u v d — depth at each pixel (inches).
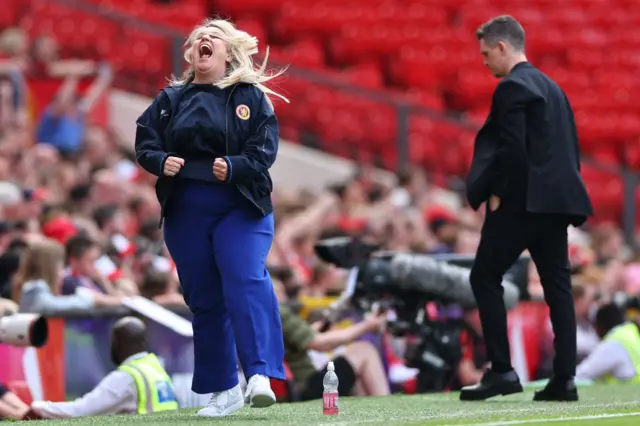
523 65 899.4
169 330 1017.5
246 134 731.4
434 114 2185.0
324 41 2721.5
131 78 2116.1
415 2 2847.0
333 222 1635.1
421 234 1653.5
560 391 914.1
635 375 1187.9
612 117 2637.8
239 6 2763.3
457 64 2640.3
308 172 2203.5
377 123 2207.2
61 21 2320.4
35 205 1358.3
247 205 731.4
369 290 1044.5
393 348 1203.9
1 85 1850.4
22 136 1763.0
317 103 2236.7
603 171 2215.8
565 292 909.8
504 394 920.3
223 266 725.9
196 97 733.3
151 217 1425.9
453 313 1078.4
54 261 1018.1
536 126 879.7
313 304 1144.2
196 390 762.2
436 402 924.6
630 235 2187.5
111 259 1190.3
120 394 891.4
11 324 847.1
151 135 738.8
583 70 2795.3
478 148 900.6
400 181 1979.6
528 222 888.3
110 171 1611.7
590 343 1393.9
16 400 885.2
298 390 1033.5
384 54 2669.8
